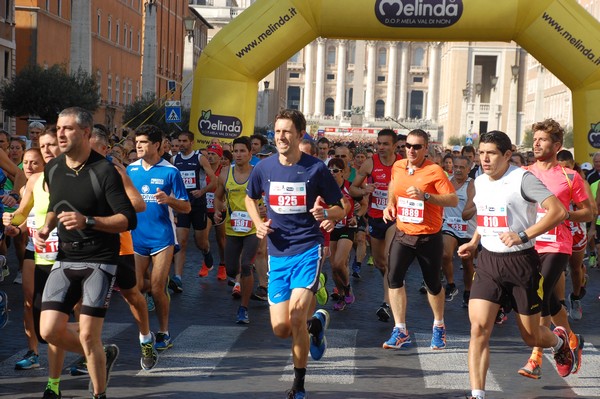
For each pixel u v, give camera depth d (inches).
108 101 2359.7
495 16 764.6
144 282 378.3
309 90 6579.7
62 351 261.1
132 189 270.5
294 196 273.3
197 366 318.0
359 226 579.5
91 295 242.4
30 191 297.3
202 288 511.8
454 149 1117.1
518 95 4281.5
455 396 283.3
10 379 290.7
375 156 437.7
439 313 360.8
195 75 804.0
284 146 273.6
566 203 326.3
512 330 407.8
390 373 315.0
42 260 274.4
